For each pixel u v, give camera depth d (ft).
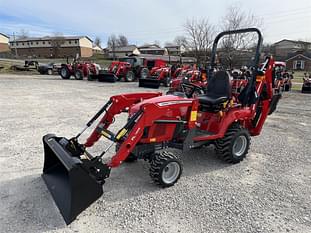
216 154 13.58
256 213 8.92
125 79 59.72
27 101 29.14
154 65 62.13
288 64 160.35
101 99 31.73
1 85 45.75
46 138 10.52
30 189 9.98
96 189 8.42
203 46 95.45
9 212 8.58
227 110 12.78
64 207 8.35
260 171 12.26
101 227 7.99
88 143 11.19
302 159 13.82
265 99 14.55
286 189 10.58
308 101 36.32
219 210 9.04
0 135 16.33
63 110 24.52
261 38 12.88
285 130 19.70
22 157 12.94
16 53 230.07
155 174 10.14
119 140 9.73
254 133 15.11
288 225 8.34
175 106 10.66
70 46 252.42
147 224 8.20
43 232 7.70
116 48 246.68
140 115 9.86
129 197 9.70
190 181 11.09
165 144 11.14
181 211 8.93
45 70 80.02
